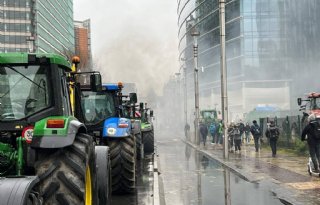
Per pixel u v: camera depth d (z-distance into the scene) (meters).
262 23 63.50
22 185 3.53
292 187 11.83
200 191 11.98
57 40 113.62
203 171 17.14
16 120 5.10
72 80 6.92
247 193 11.45
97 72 7.06
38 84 5.23
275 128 21.28
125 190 9.93
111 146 9.77
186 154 26.58
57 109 5.21
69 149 4.65
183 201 10.46
